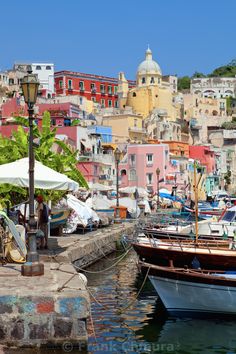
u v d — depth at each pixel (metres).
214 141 142.38
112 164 88.44
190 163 102.12
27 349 13.66
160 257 21.53
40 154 28.66
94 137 84.75
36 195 26.55
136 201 54.03
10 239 19.81
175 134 129.00
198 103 153.00
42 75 130.62
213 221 30.00
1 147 29.36
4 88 114.88
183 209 56.41
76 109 95.62
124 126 112.94
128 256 34.34
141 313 19.38
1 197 26.47
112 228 40.09
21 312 13.79
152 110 132.50
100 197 58.00
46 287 14.84
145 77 141.62
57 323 13.86
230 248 22.42
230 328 17.77
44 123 30.28
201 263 20.80
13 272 17.47
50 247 26.12
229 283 18.62
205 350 15.62
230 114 164.12
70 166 29.42
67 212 32.62
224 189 127.25
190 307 19.27
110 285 24.31
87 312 13.97
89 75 140.62
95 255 30.62
